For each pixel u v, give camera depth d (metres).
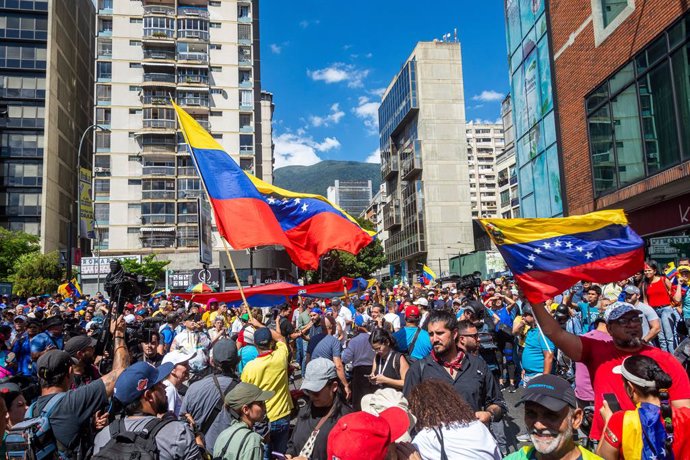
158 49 61.06
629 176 15.41
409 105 74.00
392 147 84.44
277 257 55.62
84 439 3.86
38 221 56.69
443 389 2.88
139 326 8.98
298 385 11.07
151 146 59.50
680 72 13.14
